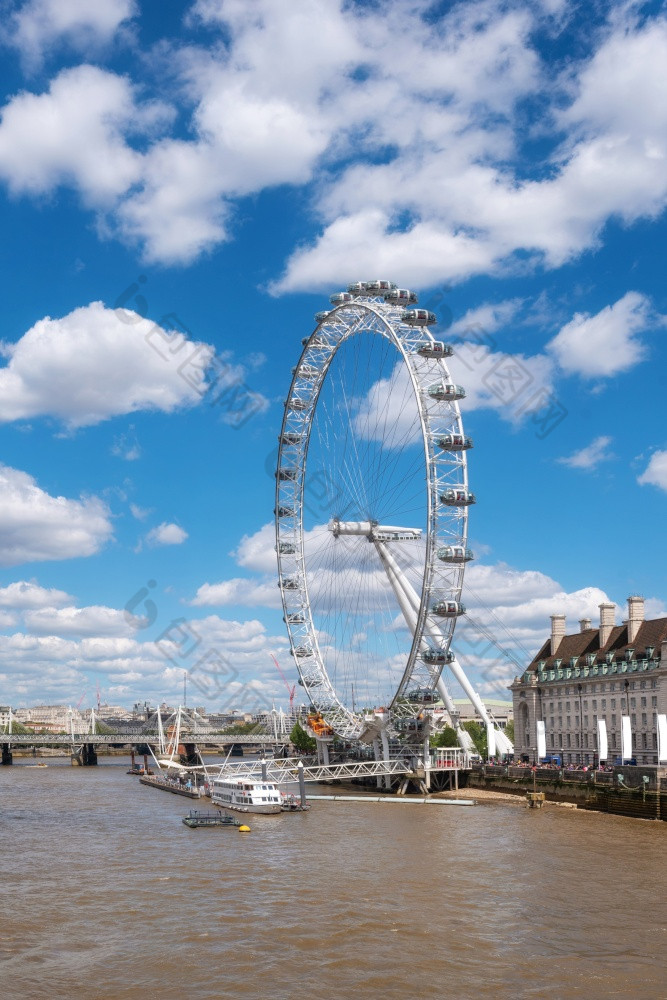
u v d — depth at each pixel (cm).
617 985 6812
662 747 14888
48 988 6800
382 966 7175
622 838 12500
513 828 13612
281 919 8362
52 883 9925
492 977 6962
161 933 8006
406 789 19975
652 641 19438
